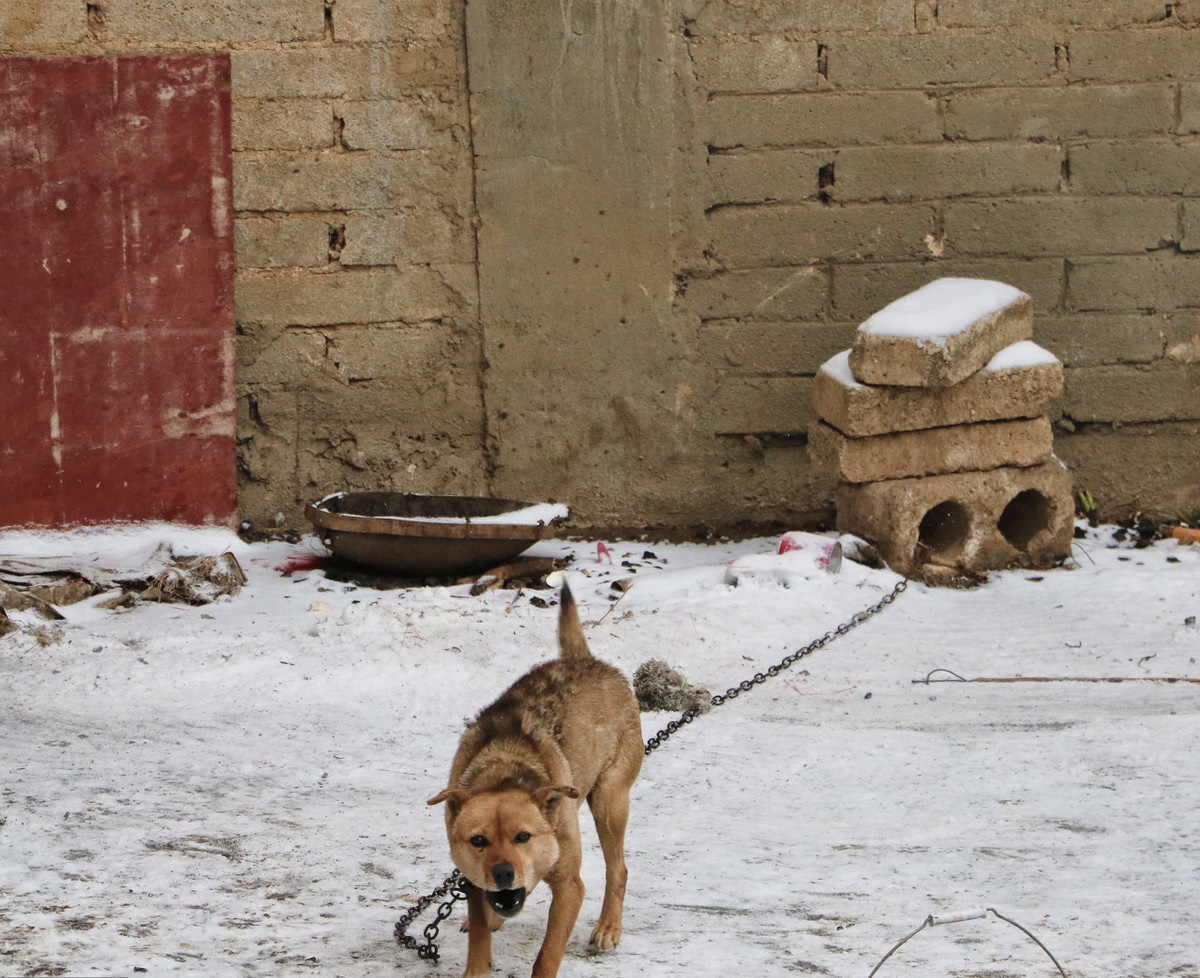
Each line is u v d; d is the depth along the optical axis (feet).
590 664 17.53
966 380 38.50
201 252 41.42
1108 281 43.16
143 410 41.47
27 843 18.56
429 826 20.40
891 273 43.06
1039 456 39.52
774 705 28.25
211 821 20.06
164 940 15.58
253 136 41.83
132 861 18.15
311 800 21.52
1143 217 42.98
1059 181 42.86
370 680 28.48
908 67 42.39
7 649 29.60
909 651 32.37
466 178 42.32
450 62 41.96
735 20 42.11
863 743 25.30
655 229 42.57
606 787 17.01
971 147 42.65
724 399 43.27
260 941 15.72
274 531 43.04
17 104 40.40
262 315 42.45
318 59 41.75
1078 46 42.39
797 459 43.52
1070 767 23.53
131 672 28.48
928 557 38.86
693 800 22.31
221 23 41.50
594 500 43.39
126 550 40.70
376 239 42.42
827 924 16.76
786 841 20.21
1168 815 20.90
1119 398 43.42
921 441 38.91
